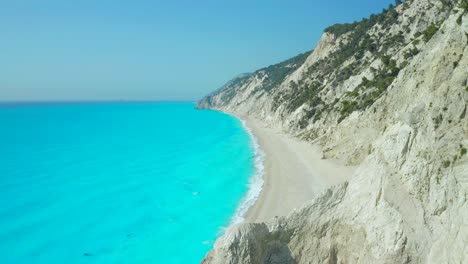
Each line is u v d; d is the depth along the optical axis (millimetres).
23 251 36281
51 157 81562
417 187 21062
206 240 37344
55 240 38500
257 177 58344
